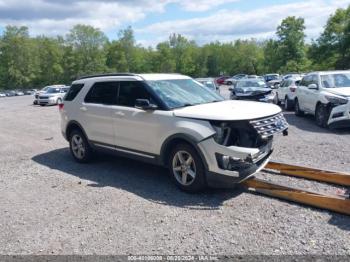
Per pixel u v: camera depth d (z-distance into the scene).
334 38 54.72
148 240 3.89
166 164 5.56
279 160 6.76
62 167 7.20
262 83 17.38
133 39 102.12
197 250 3.63
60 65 96.25
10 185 6.16
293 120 12.73
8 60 92.50
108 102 6.52
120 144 6.29
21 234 4.21
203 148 4.90
